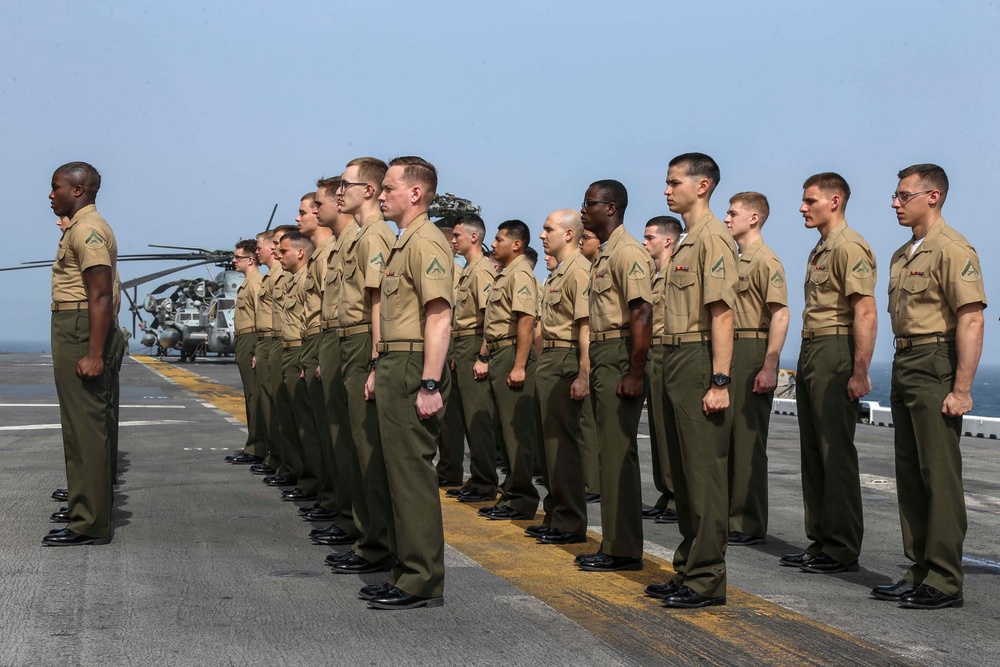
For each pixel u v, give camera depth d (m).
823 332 6.08
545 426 6.75
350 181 5.83
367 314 5.67
